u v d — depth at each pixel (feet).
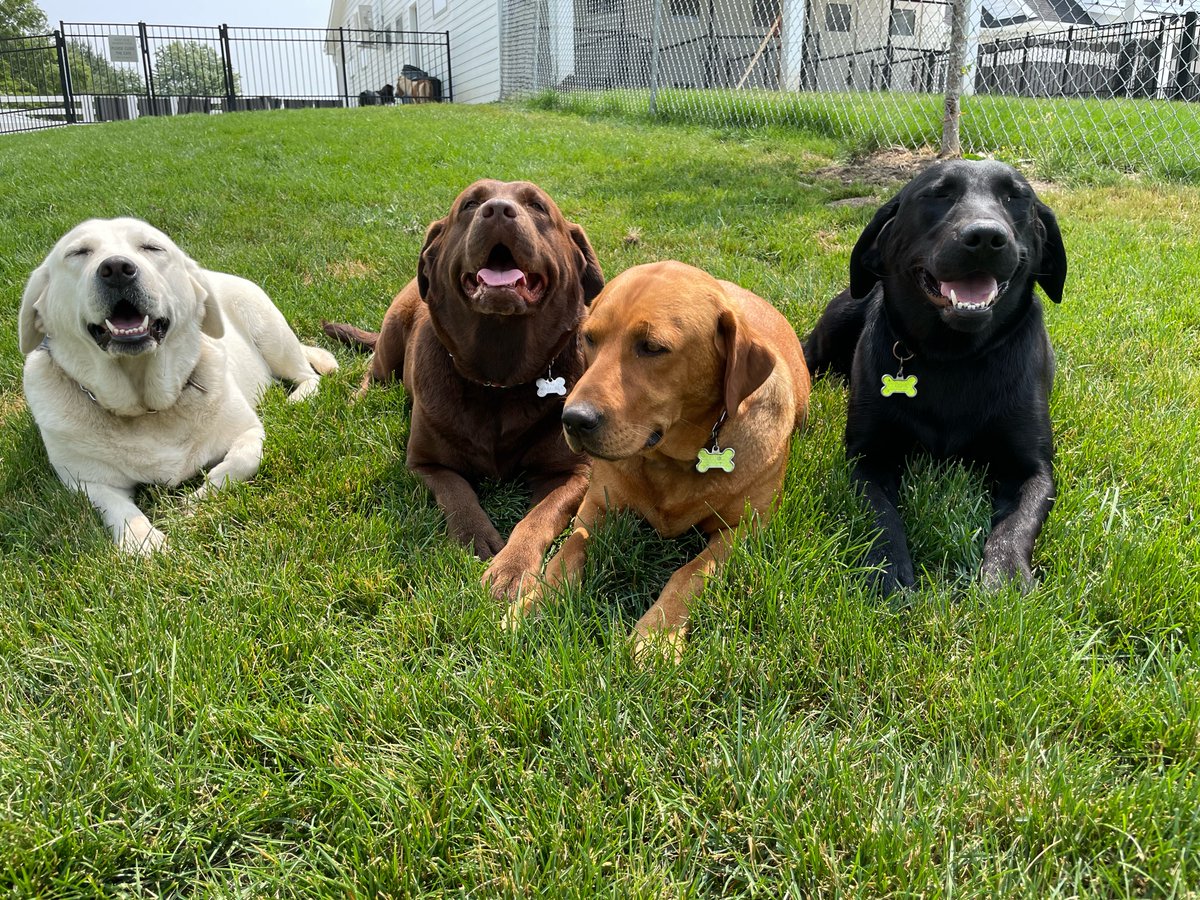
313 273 7.43
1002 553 3.28
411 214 9.29
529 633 2.94
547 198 4.41
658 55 19.01
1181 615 2.89
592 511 3.71
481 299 3.82
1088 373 4.89
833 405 4.79
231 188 11.00
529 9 24.73
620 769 2.41
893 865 2.09
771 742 2.42
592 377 3.12
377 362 5.39
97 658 2.83
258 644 2.89
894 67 19.44
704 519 3.57
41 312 4.13
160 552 3.49
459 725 2.55
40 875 2.17
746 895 2.12
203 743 2.54
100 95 34.09
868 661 2.73
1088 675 2.66
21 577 3.33
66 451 4.07
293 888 2.13
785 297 6.33
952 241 3.64
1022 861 2.11
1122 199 8.93
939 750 2.48
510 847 2.19
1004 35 19.81
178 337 4.23
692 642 2.94
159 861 2.25
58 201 10.37
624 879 2.09
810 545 3.29
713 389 3.35
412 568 3.34
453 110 21.57
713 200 9.27
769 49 20.59
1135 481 3.79
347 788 2.33
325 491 3.94
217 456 4.48
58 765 2.43
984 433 3.92
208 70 38.68
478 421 4.19
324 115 20.45
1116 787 2.25
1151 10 15.97
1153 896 2.01
